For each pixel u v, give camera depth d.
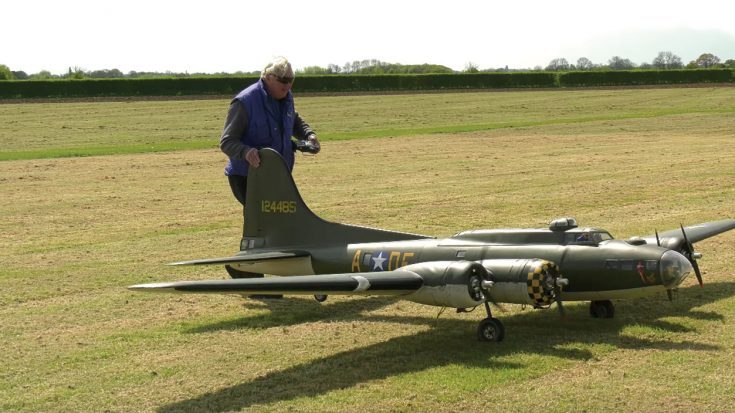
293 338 10.10
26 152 38.56
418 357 9.15
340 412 7.57
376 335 10.15
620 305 11.16
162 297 12.41
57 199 23.45
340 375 8.62
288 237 11.66
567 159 31.77
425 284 9.33
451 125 51.75
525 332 10.02
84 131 50.25
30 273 14.05
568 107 63.06
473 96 73.50
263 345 9.82
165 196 23.86
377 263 10.60
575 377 8.27
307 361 9.15
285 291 8.48
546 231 9.95
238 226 18.73
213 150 38.41
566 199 21.48
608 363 8.66
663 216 18.38
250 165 11.73
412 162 31.80
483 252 9.97
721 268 13.19
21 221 19.80
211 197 23.56
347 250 11.01
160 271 14.12
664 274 9.21
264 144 12.08
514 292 9.18
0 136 47.81
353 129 50.34
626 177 25.89
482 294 9.17
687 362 8.61
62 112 61.69
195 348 9.75
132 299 12.27
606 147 36.09
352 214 19.86
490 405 7.60
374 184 25.69
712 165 28.41
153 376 8.75
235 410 7.70
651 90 75.88
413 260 10.32
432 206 20.86
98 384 8.53
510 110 61.69
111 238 17.41
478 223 18.12
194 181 27.36
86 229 18.59
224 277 13.59
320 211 20.44
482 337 9.66
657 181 24.67
